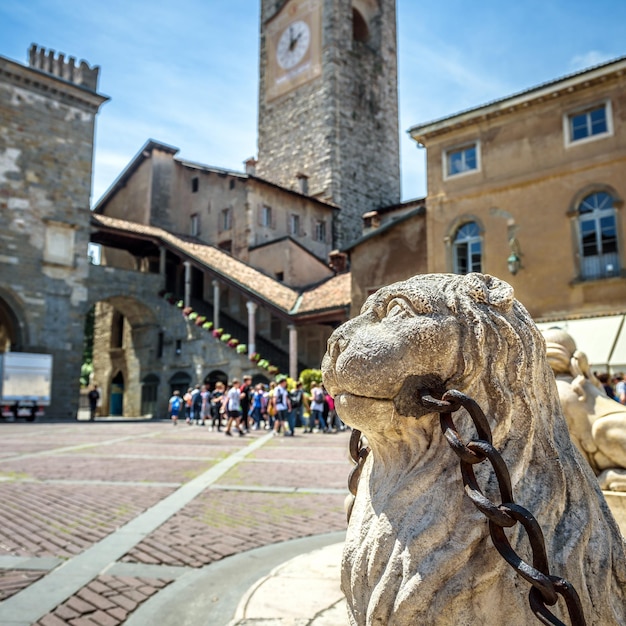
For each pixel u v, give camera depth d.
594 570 1.53
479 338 1.55
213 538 4.89
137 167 39.34
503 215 18.91
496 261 18.88
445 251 19.94
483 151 19.56
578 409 3.04
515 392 1.57
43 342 28.09
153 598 3.48
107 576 3.90
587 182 17.50
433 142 20.70
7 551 4.54
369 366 1.54
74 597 3.51
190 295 33.62
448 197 20.08
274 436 17.14
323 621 2.79
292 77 40.09
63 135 29.88
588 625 1.46
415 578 1.46
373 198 39.25
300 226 35.25
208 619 3.14
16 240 27.91
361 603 1.62
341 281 27.61
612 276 16.80
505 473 1.36
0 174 27.81
